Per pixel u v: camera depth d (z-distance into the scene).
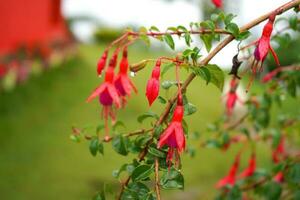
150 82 1.52
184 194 6.88
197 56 1.53
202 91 12.67
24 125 8.74
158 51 16.72
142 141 1.65
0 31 9.43
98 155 7.74
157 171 1.53
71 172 7.14
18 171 7.03
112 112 1.75
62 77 12.08
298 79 2.62
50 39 12.59
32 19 11.30
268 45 1.47
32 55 11.13
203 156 8.22
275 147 2.89
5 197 6.34
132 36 1.83
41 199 6.39
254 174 2.77
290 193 2.74
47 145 8.02
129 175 1.64
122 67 1.75
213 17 1.74
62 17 13.90
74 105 10.27
